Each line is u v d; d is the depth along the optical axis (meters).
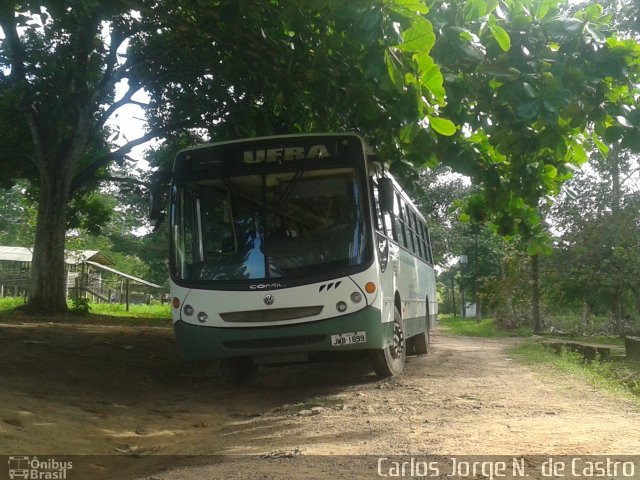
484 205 12.46
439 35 7.62
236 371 10.97
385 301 9.91
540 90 7.64
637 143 8.13
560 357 15.01
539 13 7.98
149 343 14.37
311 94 10.04
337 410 8.16
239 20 9.53
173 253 9.72
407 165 9.80
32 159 21.28
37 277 20.27
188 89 16.83
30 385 9.06
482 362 14.24
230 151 9.84
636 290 27.98
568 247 27.50
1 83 18.19
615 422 6.84
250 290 9.24
